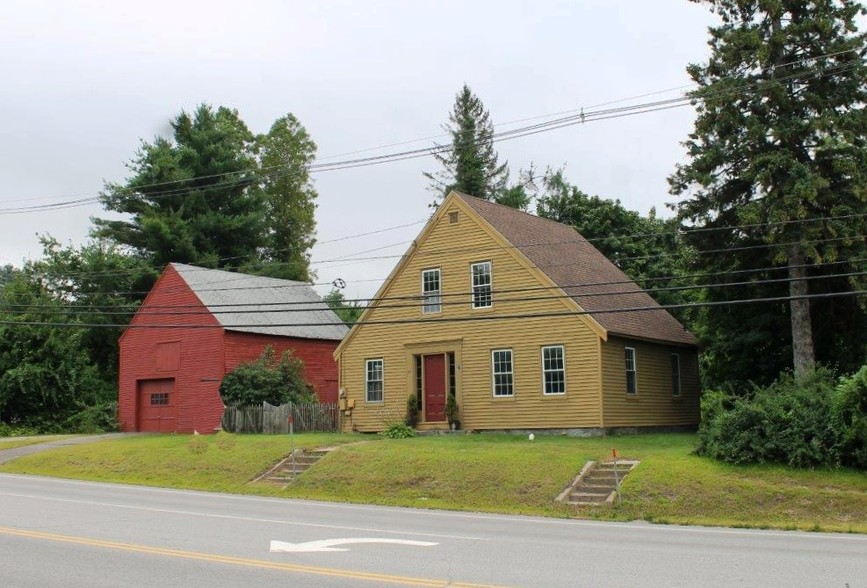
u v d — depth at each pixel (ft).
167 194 188.14
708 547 44.19
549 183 210.18
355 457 84.33
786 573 35.88
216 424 124.36
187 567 36.55
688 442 87.61
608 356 96.68
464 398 103.35
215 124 205.87
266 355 129.08
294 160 223.71
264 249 219.61
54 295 175.32
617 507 65.46
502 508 68.08
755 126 84.84
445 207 107.24
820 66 85.71
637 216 173.47
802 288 88.12
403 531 49.80
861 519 60.03
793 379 81.71
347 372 113.29
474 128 219.00
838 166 81.87
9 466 99.50
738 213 86.17
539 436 94.79
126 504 63.21
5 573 35.50
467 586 32.63
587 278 109.91
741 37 85.97
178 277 132.98
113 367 178.70
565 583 33.37
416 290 108.58
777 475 68.08
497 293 101.86
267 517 56.39
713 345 98.94
